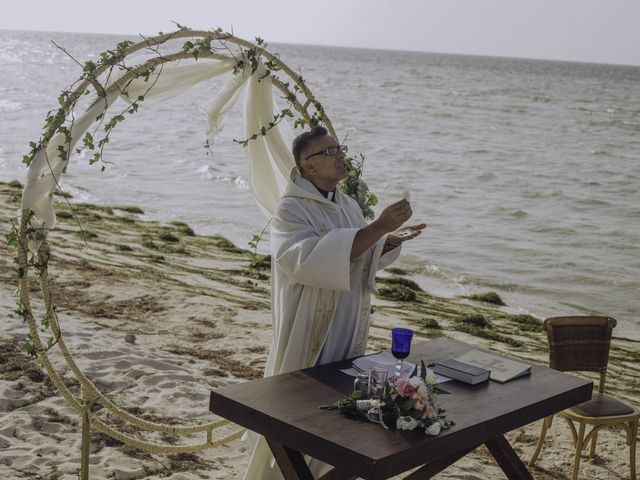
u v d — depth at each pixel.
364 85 78.00
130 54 3.96
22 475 4.34
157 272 11.50
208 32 4.09
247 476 3.91
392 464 2.74
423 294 13.12
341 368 3.67
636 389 8.39
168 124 37.88
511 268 15.49
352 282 3.98
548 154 33.69
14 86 57.56
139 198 20.30
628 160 33.06
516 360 3.97
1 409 5.21
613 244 17.94
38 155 3.56
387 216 3.52
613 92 95.81
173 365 6.64
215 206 19.80
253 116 4.58
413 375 3.15
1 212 15.74
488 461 5.51
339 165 3.91
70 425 5.14
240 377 6.74
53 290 9.26
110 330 7.71
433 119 47.09
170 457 4.87
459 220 19.61
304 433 2.92
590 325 5.31
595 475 5.41
